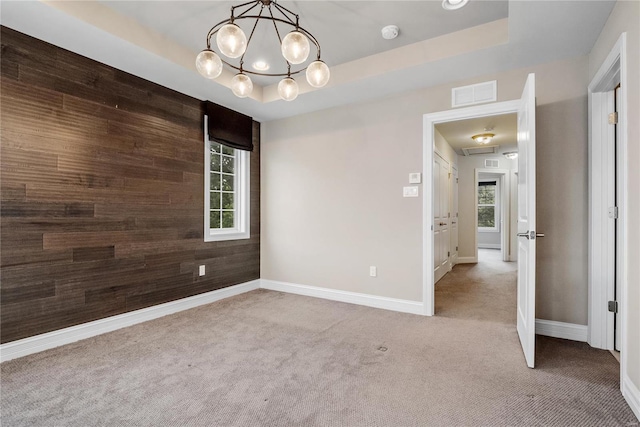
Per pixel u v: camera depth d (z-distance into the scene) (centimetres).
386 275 347
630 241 174
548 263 266
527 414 163
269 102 371
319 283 394
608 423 156
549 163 266
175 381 196
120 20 237
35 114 237
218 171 404
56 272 249
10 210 226
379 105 352
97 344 252
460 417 161
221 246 389
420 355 231
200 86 325
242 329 284
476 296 397
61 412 165
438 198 492
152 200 315
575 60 258
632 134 173
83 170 264
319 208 394
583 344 248
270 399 177
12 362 221
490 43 246
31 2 195
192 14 239
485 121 426
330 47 285
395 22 246
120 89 289
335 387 189
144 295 307
